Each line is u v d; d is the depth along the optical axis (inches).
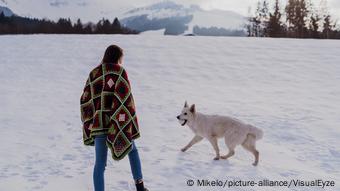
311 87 564.1
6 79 602.9
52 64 742.5
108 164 218.4
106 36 1190.3
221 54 877.2
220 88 552.1
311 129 327.9
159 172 208.7
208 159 238.4
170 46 978.1
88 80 154.3
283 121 355.3
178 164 224.8
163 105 423.8
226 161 235.0
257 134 229.6
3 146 260.1
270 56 851.4
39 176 199.3
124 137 149.3
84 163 223.6
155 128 322.0
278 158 248.7
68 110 396.2
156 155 242.7
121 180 191.9
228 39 1168.8
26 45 970.1
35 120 348.8
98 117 149.6
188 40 1115.9
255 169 220.7
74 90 521.3
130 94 152.7
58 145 265.9
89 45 979.3
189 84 581.3
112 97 149.7
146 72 674.8
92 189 180.4
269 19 2293.3
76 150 252.8
